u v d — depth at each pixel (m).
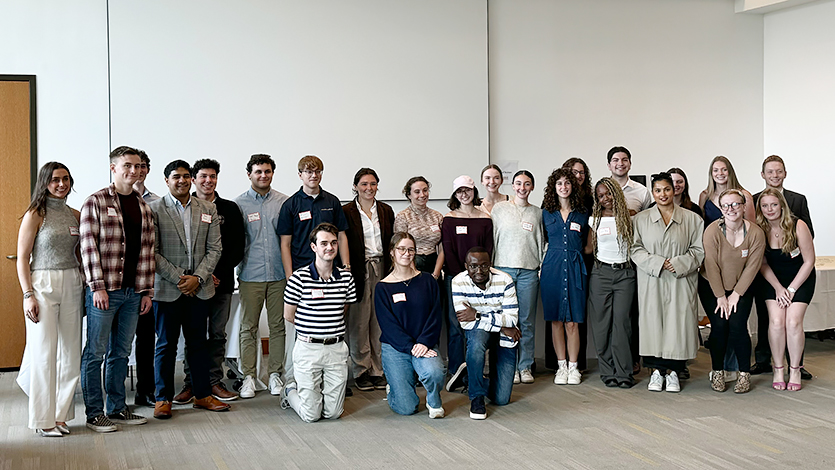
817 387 5.02
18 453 3.69
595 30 7.94
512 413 4.41
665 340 4.88
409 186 5.29
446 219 5.24
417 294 4.40
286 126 6.89
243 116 6.77
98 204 3.94
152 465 3.50
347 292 4.36
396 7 7.21
